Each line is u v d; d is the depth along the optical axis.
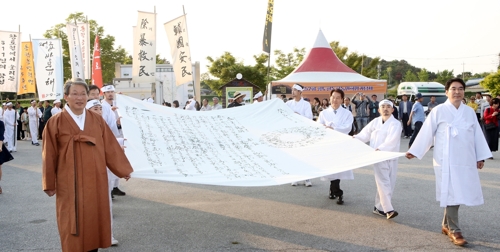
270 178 5.21
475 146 5.07
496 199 6.96
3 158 7.87
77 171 3.86
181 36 12.97
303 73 22.31
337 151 5.95
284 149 6.29
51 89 16.11
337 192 6.90
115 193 7.75
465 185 4.90
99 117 4.15
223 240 5.19
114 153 4.20
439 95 24.98
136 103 6.76
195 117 7.06
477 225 5.61
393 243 4.98
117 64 22.84
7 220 6.16
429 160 11.71
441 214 6.20
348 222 5.88
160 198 7.53
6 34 15.12
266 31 12.08
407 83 26.34
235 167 5.59
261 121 7.42
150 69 13.46
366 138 6.49
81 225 3.83
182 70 13.03
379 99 21.84
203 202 7.20
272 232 5.49
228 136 6.68
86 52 17.75
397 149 5.99
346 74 22.30
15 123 15.71
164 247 4.96
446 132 5.02
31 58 18.16
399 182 8.55
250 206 6.88
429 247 4.83
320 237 5.25
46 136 3.88
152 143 5.89
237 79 22.00
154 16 13.40
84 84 3.97
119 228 5.72
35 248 4.94
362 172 9.95
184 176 5.14
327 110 7.68
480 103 18.83
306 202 7.10
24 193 8.12
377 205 6.22
